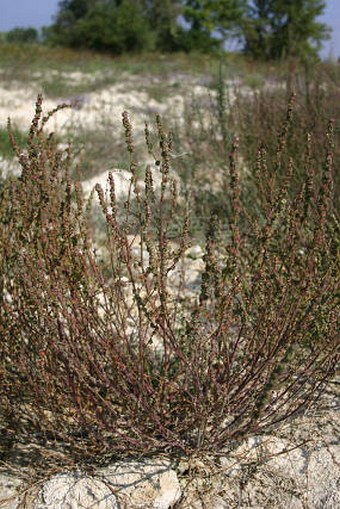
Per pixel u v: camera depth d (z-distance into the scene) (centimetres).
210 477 243
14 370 272
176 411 259
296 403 268
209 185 554
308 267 247
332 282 260
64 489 232
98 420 241
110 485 232
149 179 233
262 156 292
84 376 239
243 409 252
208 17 3334
